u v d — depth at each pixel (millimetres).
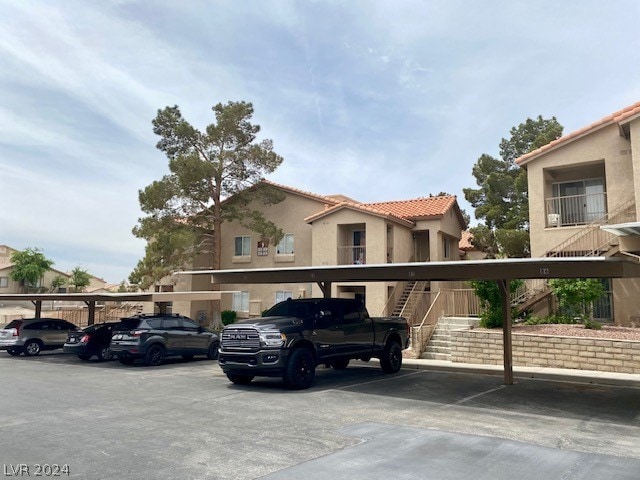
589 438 7539
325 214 26969
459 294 20750
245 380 13102
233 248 31547
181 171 27156
